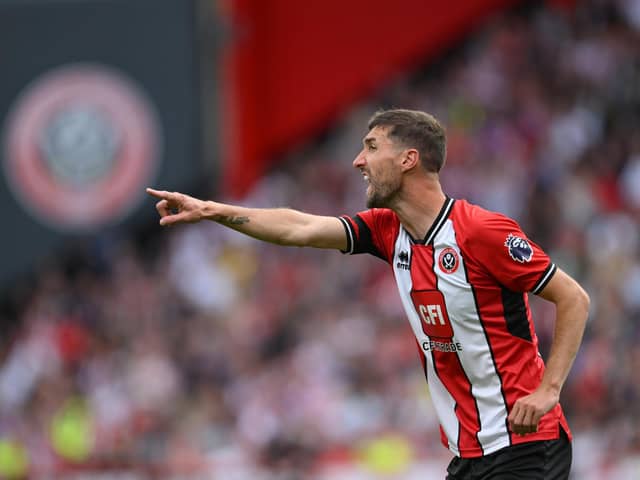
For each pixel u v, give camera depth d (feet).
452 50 183.52
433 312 48.24
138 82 130.41
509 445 47.70
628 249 145.28
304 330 152.25
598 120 168.04
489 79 179.83
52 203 132.36
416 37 148.56
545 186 156.87
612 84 172.76
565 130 166.61
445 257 47.67
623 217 151.74
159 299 164.14
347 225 50.39
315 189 174.19
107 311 163.73
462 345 48.03
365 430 134.00
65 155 131.95
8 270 133.69
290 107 144.25
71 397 153.48
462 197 161.48
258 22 140.56
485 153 168.25
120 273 166.71
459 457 49.65
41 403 154.81
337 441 134.10
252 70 138.51
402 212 48.65
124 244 168.66
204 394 148.46
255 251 164.45
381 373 141.59
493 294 47.37
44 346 160.04
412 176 48.26
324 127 169.07
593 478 112.68
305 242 49.85
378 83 163.63
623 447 112.57
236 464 132.77
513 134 170.30
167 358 154.61
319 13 144.97
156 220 132.05
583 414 119.03
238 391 146.00
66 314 163.32
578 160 161.79
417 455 127.34
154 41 130.11
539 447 47.67
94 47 130.82
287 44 144.05
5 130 132.16
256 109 139.23
